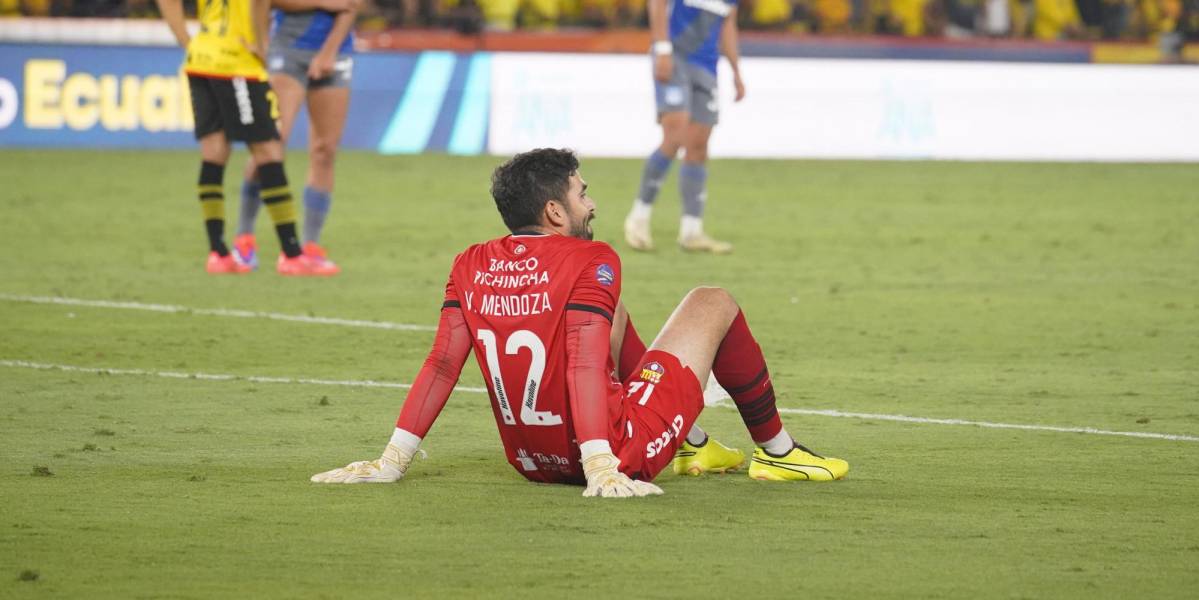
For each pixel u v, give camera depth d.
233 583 13.16
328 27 37.59
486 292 16.20
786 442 17.70
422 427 17.16
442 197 55.34
